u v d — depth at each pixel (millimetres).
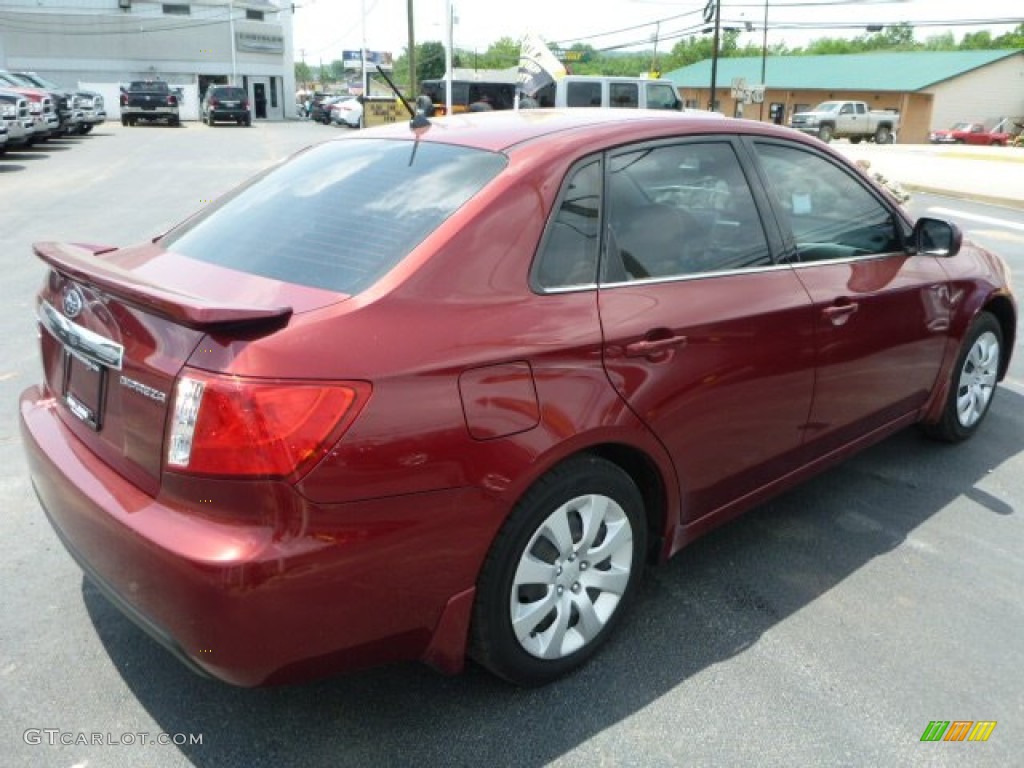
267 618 2107
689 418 2902
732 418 3082
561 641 2723
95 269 2447
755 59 66125
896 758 2516
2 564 3396
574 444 2535
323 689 2750
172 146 26156
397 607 2299
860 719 2664
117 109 50531
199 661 2166
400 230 2555
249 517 2098
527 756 2494
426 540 2287
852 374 3627
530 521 2508
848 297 3492
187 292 2488
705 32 46969
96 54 52344
